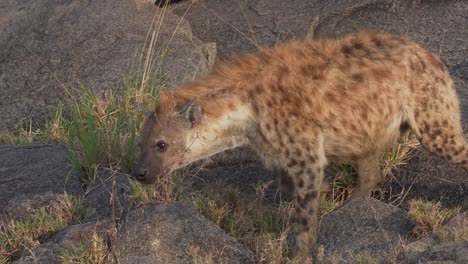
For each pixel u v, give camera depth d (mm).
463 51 15633
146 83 13961
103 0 16641
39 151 12547
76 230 10109
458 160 10406
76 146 12633
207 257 9617
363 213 10266
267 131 10000
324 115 9992
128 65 14875
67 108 14148
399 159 11516
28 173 11992
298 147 9945
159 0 17344
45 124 13859
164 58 14938
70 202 10938
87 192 11391
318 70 10086
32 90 14844
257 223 10617
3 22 16219
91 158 12000
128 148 12117
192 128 10031
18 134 14016
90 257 9555
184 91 10266
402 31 16266
